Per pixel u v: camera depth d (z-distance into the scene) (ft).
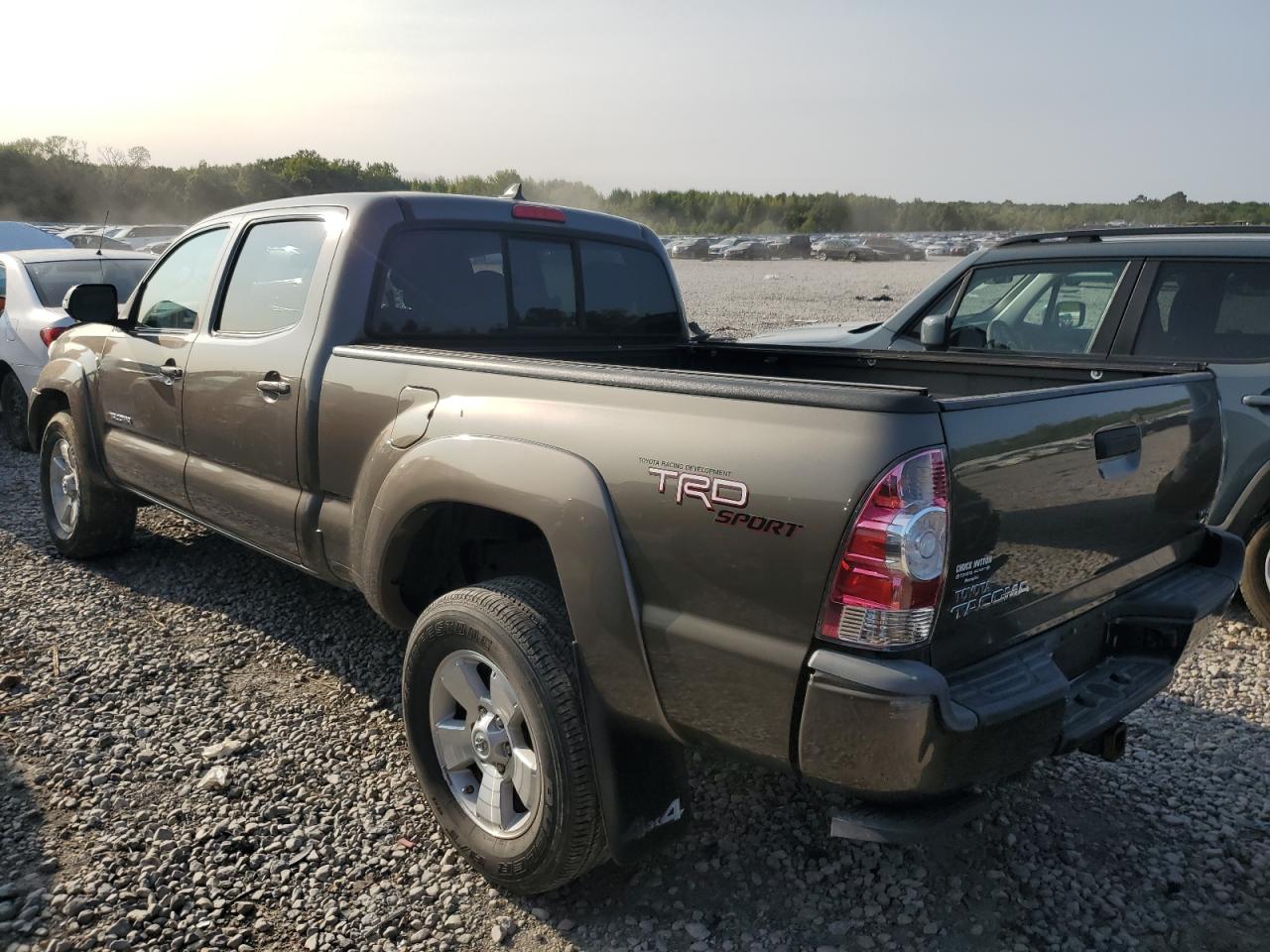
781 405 7.20
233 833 10.18
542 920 8.99
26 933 8.65
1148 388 9.07
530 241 13.74
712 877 9.60
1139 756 12.01
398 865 9.75
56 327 25.16
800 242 220.23
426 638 9.57
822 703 6.92
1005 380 11.85
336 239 12.03
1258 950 8.68
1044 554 7.92
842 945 8.66
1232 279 15.58
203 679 13.69
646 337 15.58
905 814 7.23
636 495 7.93
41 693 13.16
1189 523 10.08
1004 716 7.04
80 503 17.54
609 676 8.20
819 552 6.87
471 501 9.21
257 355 12.57
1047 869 9.76
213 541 19.66
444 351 10.46
